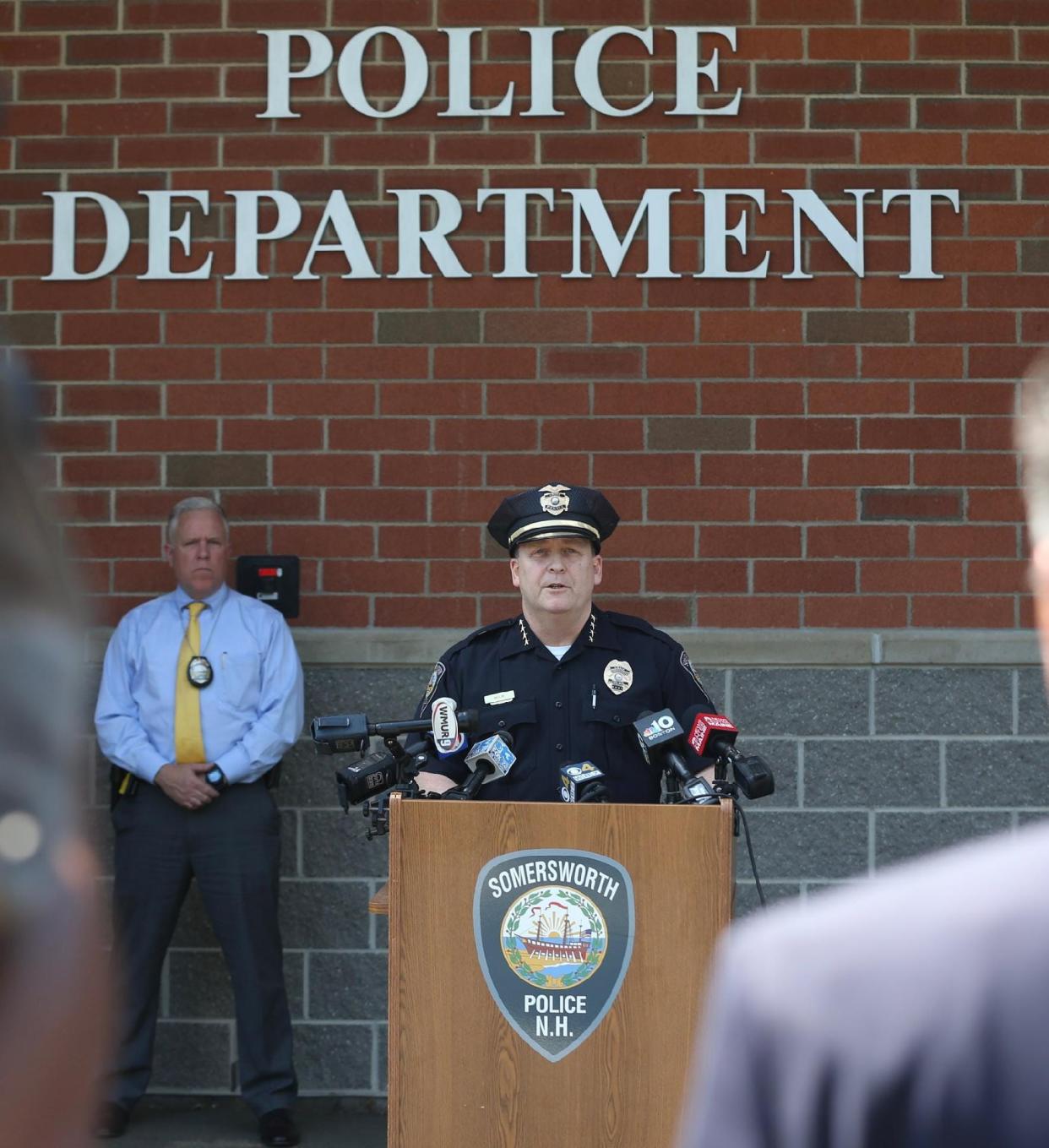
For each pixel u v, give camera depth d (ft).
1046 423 3.62
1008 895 2.87
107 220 27.68
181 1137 25.62
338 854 27.07
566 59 27.50
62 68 27.81
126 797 25.82
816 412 27.14
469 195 27.50
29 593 1.76
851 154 27.30
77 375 27.66
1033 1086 2.73
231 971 25.64
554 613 20.58
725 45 27.40
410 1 27.58
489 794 20.27
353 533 27.30
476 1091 16.31
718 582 27.04
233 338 27.55
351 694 27.07
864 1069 2.82
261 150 27.63
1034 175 27.30
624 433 27.20
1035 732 26.81
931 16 27.32
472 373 27.35
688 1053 16.22
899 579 27.04
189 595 26.18
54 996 1.77
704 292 27.30
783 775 26.78
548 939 16.37
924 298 27.25
